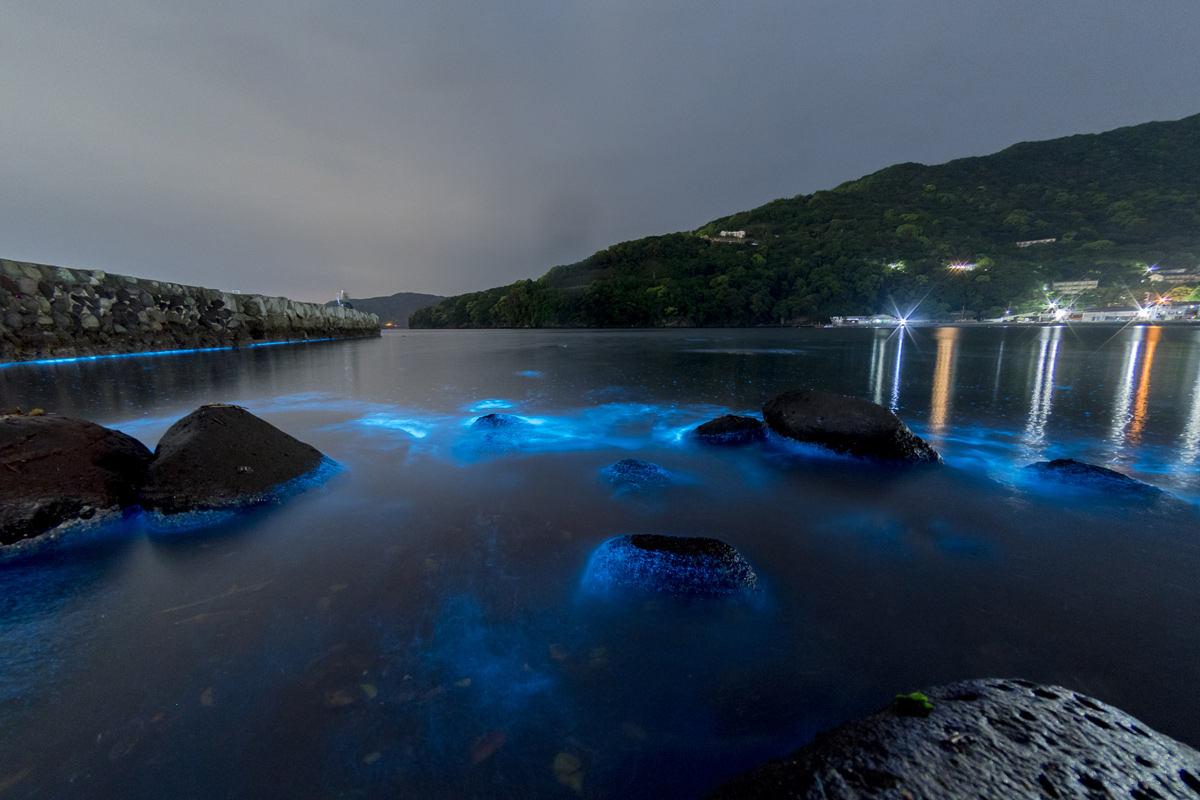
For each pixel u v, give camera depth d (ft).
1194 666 5.90
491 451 16.24
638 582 7.65
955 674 5.80
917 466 14.34
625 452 16.22
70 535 9.43
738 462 15.03
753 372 40.09
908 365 43.50
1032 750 3.76
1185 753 3.76
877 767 3.64
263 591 7.73
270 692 5.50
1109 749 3.77
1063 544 9.38
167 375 37.63
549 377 37.73
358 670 5.87
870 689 5.56
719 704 5.36
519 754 4.72
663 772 4.52
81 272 50.52
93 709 5.26
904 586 7.92
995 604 7.34
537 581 8.06
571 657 6.15
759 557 8.98
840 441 15.43
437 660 6.07
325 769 4.54
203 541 9.52
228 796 4.28
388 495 12.23
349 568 8.50
